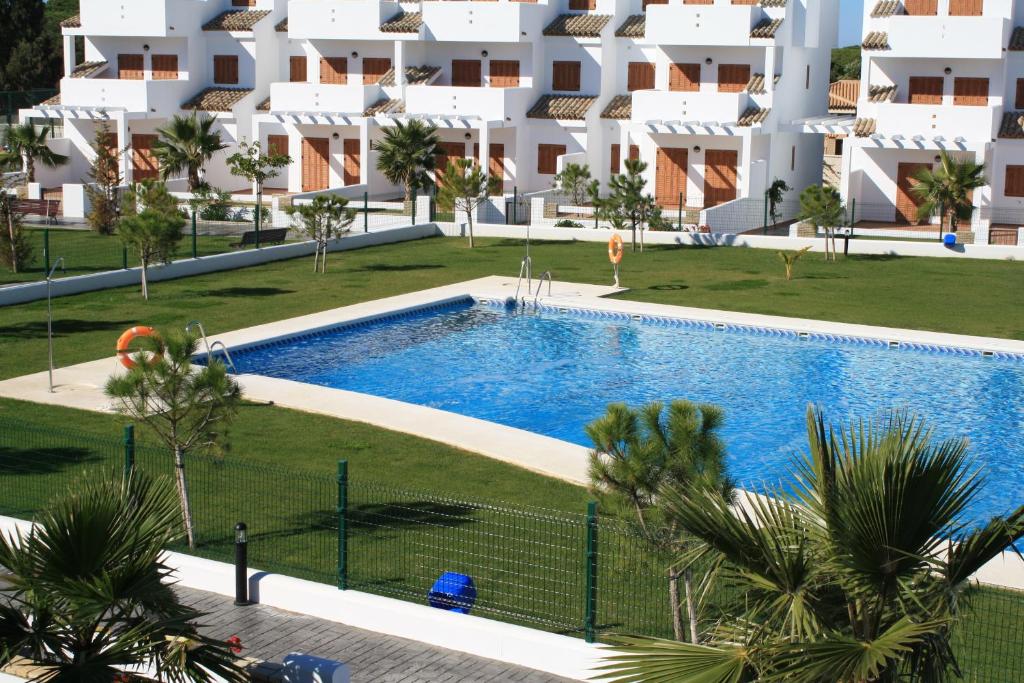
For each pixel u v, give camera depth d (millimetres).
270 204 46219
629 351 26688
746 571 7891
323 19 50000
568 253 37812
